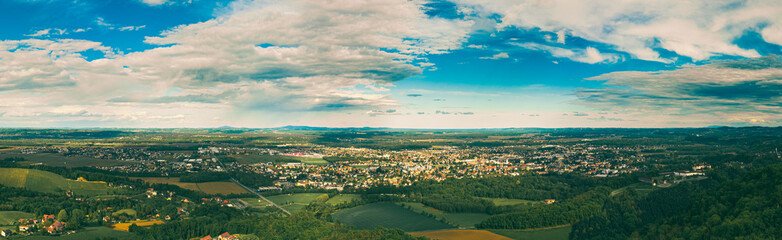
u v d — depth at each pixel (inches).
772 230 7219.5
